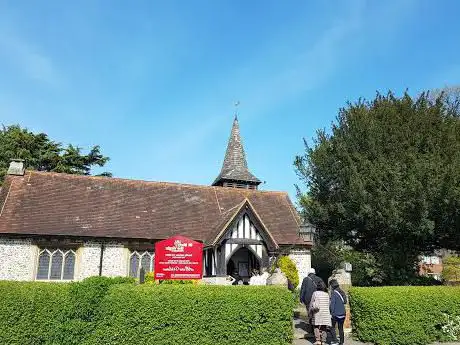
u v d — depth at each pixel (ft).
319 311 36.45
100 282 32.17
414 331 38.47
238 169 98.17
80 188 73.77
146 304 32.27
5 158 115.24
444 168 53.01
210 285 34.63
